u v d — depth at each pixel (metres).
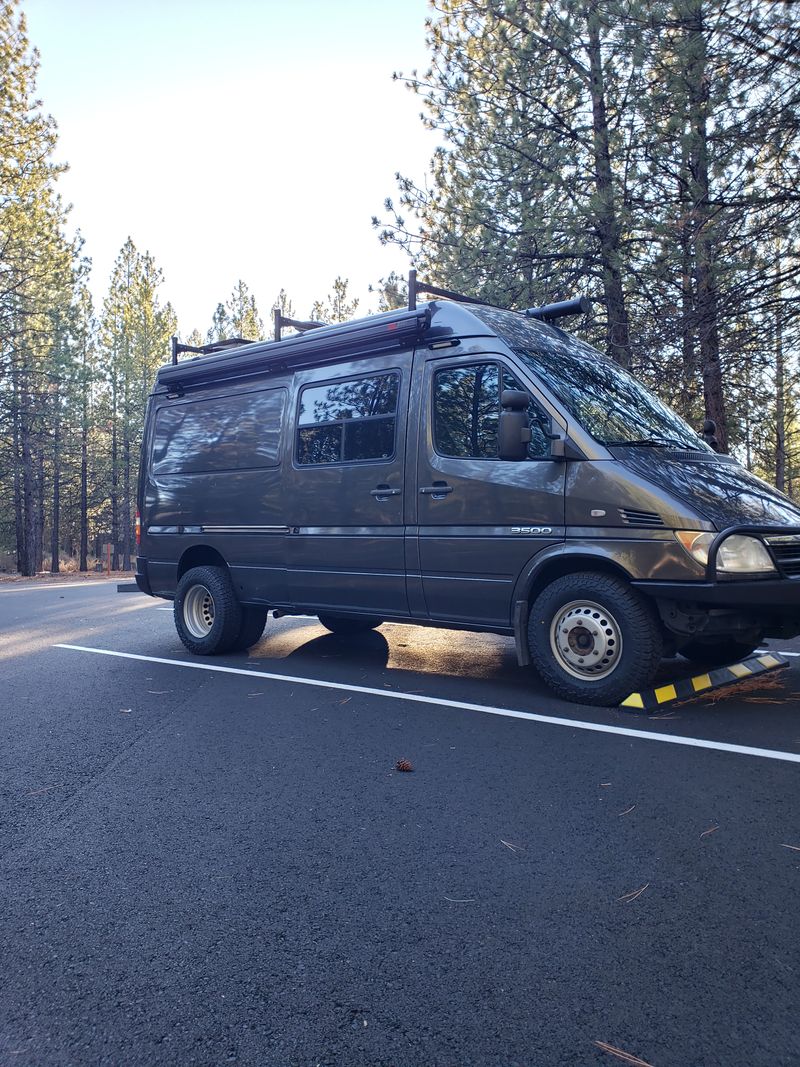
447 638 8.20
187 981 2.18
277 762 4.05
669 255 9.77
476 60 13.57
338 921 2.48
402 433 5.85
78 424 33.31
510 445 5.02
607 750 4.11
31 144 22.16
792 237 8.86
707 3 8.34
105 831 3.22
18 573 34.81
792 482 23.91
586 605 5.02
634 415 5.62
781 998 2.04
